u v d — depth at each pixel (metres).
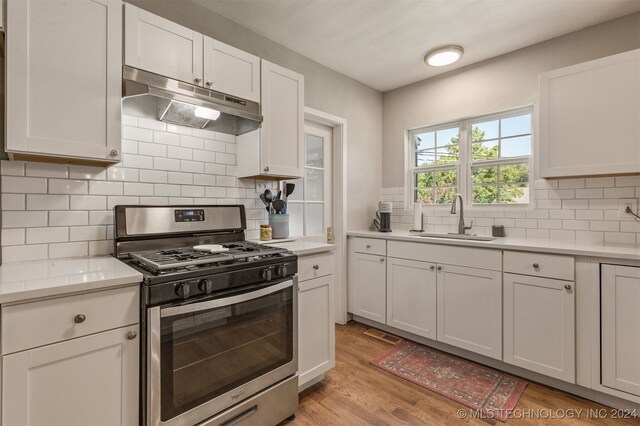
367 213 3.36
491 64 2.77
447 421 1.70
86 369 1.12
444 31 2.37
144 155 1.83
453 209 2.82
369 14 2.16
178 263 1.34
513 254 2.08
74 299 1.09
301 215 2.87
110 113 1.44
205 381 1.37
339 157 3.09
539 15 2.17
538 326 1.99
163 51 1.61
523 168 2.69
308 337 1.92
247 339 1.53
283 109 2.19
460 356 2.42
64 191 1.58
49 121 1.30
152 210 1.76
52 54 1.31
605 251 1.77
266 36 2.43
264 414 1.61
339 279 3.09
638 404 1.72
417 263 2.60
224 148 2.20
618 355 1.73
